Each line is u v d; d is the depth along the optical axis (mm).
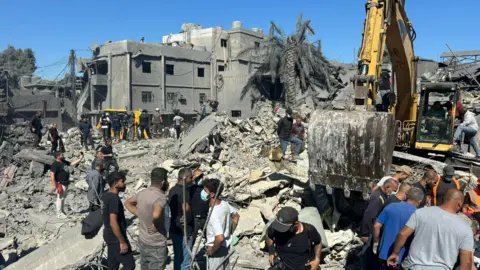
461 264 4148
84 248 6742
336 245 7000
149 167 14883
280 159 10219
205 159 14398
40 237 8984
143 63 38844
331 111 7254
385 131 6586
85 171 14672
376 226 5109
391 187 5617
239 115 41500
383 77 13266
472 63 30750
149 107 39375
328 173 7125
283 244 4637
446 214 4277
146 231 5188
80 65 42219
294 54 29250
